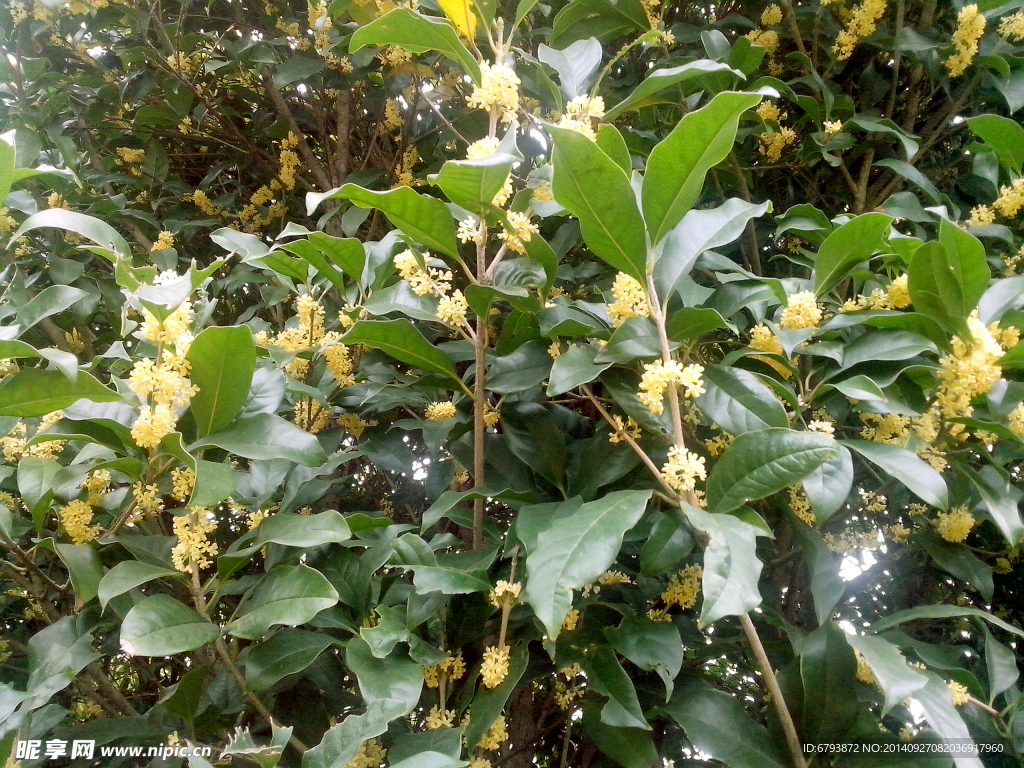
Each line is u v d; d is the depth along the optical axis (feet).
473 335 2.50
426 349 2.46
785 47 3.94
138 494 2.33
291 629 2.42
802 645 2.36
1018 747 2.54
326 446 3.05
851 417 3.11
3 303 3.29
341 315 2.86
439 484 3.20
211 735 2.66
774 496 2.58
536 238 2.34
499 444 2.72
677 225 2.36
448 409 2.62
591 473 2.46
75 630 2.49
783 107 3.89
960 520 2.80
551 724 3.06
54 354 2.09
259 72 4.51
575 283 3.37
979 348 2.29
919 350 2.29
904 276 2.49
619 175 1.96
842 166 3.58
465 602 2.42
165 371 2.15
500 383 2.46
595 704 2.51
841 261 2.44
